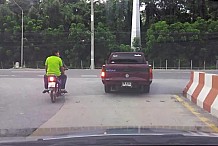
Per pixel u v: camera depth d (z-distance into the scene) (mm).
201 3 60562
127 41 58281
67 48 54281
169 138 2781
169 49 53219
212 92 10992
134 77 14625
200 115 10133
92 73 27578
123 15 59781
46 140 2941
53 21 56781
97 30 54094
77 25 54469
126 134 2934
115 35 58125
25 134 7723
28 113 10531
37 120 9453
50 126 8625
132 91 15883
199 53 53688
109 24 59375
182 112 10609
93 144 2641
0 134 7730
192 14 60875
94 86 17656
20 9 57594
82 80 20797
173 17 59781
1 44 54531
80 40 53312
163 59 53375
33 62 54500
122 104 12227
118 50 53281
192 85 13867
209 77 11664
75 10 59906
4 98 13711
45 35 54156
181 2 61594
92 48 40969
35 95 14508
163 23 54000
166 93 15250
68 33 54531
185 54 53594
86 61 53812
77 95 14547
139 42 52000
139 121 9172
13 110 11070
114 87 15742
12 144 2955
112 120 9328
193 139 2787
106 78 14703
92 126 8508
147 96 14297
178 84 18641
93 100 13188
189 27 53750
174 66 53156
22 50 50562
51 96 12586
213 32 53781
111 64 15016
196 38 53031
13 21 54844
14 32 54000
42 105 12055
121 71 14625
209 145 2648
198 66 53781
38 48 54000
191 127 8383
